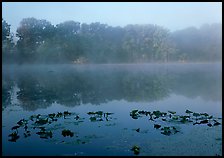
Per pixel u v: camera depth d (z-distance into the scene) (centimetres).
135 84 3212
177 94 2402
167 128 1243
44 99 2258
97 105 1948
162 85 3078
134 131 1236
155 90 2681
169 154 965
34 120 1470
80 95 2445
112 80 3716
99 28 8412
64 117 1530
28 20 7488
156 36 8200
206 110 1700
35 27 7575
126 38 8325
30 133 1225
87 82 3516
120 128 1288
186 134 1179
